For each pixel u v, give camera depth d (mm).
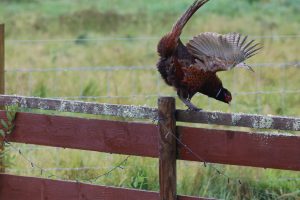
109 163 19484
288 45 43719
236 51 13141
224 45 13273
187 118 13570
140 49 44469
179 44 14461
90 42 48156
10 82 29172
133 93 27469
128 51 43781
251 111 24406
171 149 13703
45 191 15250
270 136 12938
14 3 63906
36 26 52281
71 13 56562
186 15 14242
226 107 24281
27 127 15227
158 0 67188
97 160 20078
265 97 26766
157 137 13992
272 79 31531
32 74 31312
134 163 19312
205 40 13438
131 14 57969
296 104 27484
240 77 30562
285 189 18750
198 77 14453
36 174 19562
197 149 13594
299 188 18750
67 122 14836
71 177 19094
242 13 61344
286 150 12844
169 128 13641
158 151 13938
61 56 42000
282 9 63438
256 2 65375
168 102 13578
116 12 58375
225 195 18266
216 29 52406
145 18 56844
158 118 13734
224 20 56625
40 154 20656
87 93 27953
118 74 32031
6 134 15391
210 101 24547
